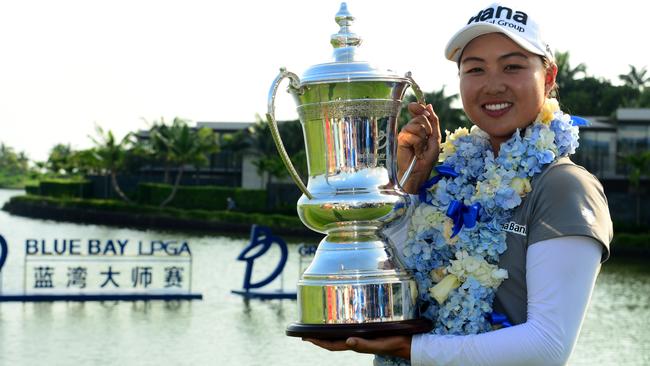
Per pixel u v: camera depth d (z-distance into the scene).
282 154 2.71
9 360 14.69
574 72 60.03
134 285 24.89
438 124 3.05
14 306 21.89
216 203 65.12
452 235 2.77
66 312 20.94
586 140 50.91
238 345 16.25
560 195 2.58
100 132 68.06
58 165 84.12
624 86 59.16
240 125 75.94
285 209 62.16
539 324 2.49
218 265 36.16
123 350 15.72
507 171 2.71
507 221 2.70
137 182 75.62
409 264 2.87
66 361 14.63
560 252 2.52
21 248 44.16
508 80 2.75
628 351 15.88
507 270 2.66
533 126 2.79
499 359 2.50
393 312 2.67
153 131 67.00
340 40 2.85
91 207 69.38
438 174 2.97
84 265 33.94
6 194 134.00
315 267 2.75
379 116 2.78
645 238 44.62
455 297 2.69
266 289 25.78
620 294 27.97
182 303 23.11
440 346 2.58
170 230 61.81
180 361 14.65
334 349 2.67
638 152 50.62
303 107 2.81
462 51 2.84
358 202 2.71
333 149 2.79
